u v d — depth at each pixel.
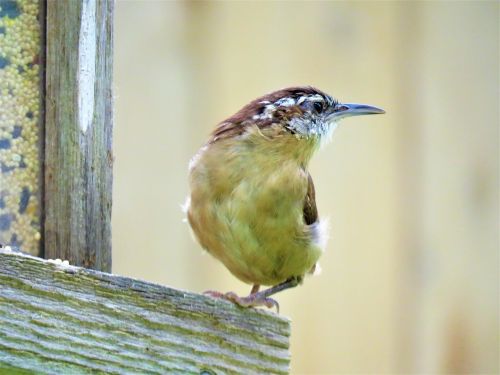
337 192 11.54
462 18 11.77
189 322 7.44
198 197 9.41
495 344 11.38
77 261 7.98
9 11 7.98
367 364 11.41
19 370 6.96
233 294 7.75
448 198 11.57
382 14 11.77
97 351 7.12
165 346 7.33
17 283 6.97
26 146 8.02
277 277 9.94
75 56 7.95
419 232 11.52
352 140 11.59
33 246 8.02
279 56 11.64
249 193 9.27
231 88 11.55
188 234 11.36
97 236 8.05
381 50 11.73
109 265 8.09
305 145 9.89
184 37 11.56
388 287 11.47
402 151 11.63
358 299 11.47
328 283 11.48
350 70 11.69
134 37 11.52
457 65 11.72
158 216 11.36
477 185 11.58
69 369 7.04
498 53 11.74
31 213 8.02
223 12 11.62
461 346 11.38
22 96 8.01
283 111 9.83
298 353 11.41
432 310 11.42
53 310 7.03
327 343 11.44
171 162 11.42
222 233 9.39
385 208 11.55
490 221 11.53
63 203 7.98
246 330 7.64
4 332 6.92
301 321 11.45
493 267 11.48
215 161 9.36
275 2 11.70
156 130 11.45
